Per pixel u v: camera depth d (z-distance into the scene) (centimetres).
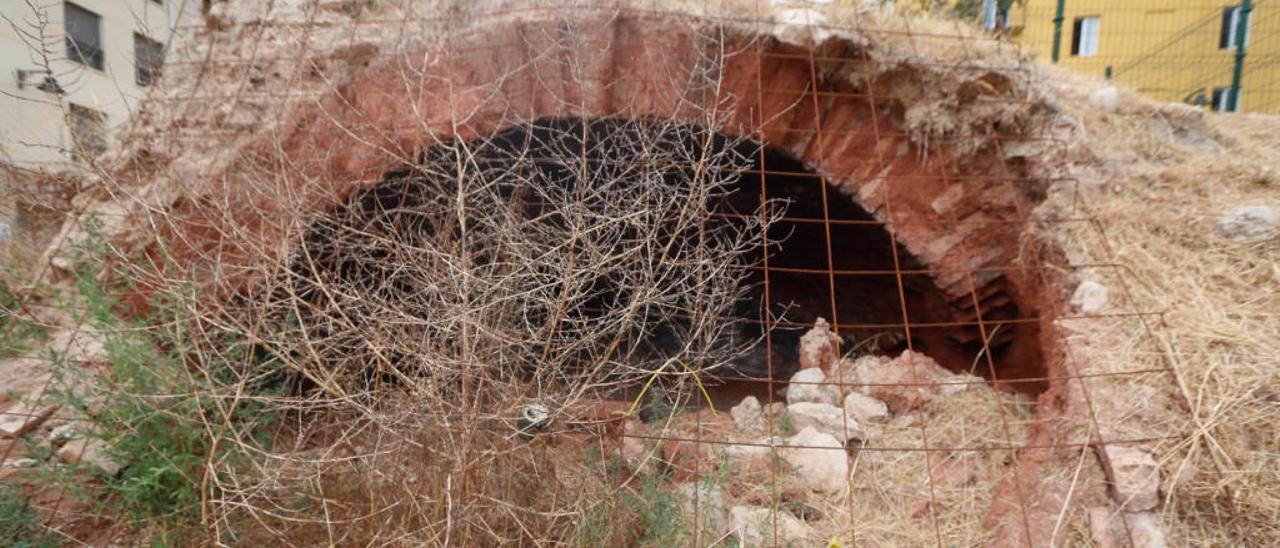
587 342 234
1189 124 429
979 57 363
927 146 364
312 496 208
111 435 243
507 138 389
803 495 285
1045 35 1112
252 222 293
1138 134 396
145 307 294
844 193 383
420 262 247
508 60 363
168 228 290
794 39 359
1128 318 284
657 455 296
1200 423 242
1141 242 320
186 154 354
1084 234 327
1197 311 285
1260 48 961
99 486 251
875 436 327
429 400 206
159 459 236
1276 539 217
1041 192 353
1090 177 349
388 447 231
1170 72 1058
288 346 226
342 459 212
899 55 361
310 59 338
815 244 491
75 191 375
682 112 358
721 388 500
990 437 321
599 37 365
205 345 252
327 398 228
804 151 382
